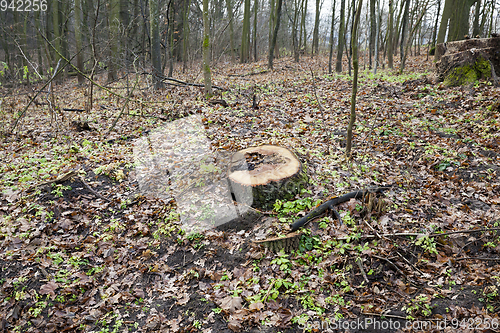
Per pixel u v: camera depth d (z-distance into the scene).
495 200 4.25
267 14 30.00
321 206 4.04
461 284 3.24
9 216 4.25
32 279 3.59
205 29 9.33
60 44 15.90
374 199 4.08
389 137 6.28
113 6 14.02
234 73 17.05
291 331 3.02
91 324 3.25
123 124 7.70
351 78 12.23
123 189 4.93
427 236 3.59
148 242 4.06
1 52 17.77
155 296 3.49
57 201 4.59
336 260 3.54
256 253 3.68
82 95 11.54
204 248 3.88
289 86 11.34
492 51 8.47
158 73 10.91
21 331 3.17
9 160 5.90
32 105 10.12
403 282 3.33
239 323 3.10
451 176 4.92
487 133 5.96
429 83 9.66
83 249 4.01
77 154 6.05
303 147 5.78
